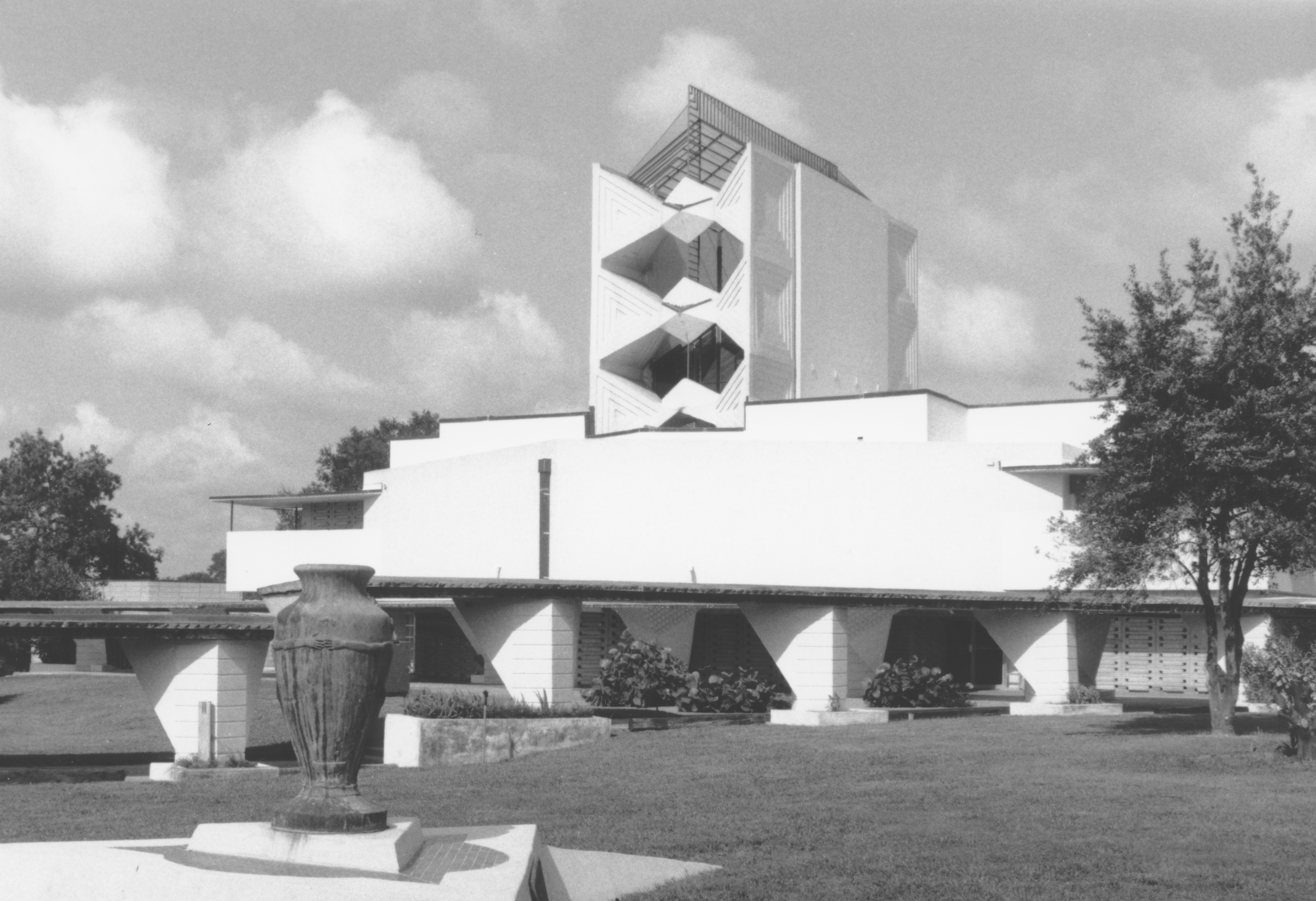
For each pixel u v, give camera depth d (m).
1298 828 13.61
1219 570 24.70
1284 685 21.23
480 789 17.41
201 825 9.66
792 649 27.16
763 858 12.16
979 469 43.25
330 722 9.57
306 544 52.81
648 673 30.25
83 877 8.88
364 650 9.58
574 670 24.69
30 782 20.61
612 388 56.84
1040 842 12.88
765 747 21.83
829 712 26.45
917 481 43.47
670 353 58.22
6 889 8.85
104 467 76.00
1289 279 22.52
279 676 9.67
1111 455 23.66
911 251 63.09
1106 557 23.06
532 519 46.41
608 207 57.84
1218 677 23.45
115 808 15.50
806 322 54.94
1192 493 22.50
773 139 59.44
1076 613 29.84
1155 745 21.36
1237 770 18.30
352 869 9.04
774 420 50.03
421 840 9.95
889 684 30.02
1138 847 12.62
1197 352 22.39
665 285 58.97
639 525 45.00
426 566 49.97
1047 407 49.25
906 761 19.75
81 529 75.19
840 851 12.46
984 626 30.19
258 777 19.45
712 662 40.12
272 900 8.54
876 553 43.41
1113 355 23.00
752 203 53.12
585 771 19.31
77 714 39.38
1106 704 29.25
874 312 58.78
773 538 44.03
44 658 61.69
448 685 38.81
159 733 34.19
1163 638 40.72
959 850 12.49
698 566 44.41
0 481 73.81
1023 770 18.61
